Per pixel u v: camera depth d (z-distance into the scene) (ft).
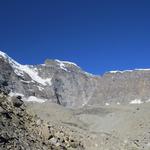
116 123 654.12
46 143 100.58
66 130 140.67
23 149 87.40
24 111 108.99
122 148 174.70
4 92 109.40
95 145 150.10
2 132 87.10
